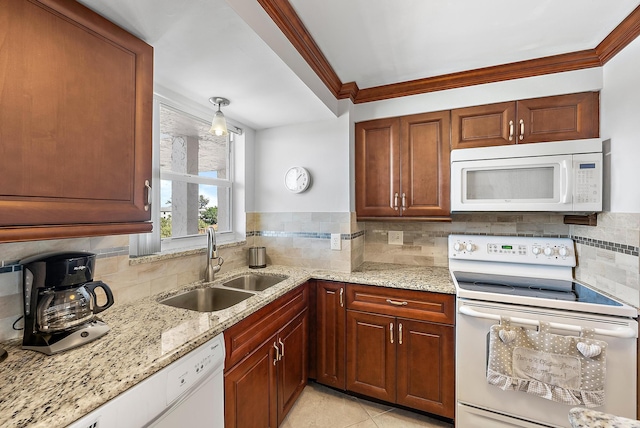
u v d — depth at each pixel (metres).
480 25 1.36
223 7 0.95
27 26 0.76
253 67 1.35
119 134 1.00
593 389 1.23
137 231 1.07
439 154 1.93
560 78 1.66
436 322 1.64
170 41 1.14
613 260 1.43
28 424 0.57
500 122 1.79
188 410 0.93
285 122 2.19
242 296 1.60
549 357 1.29
